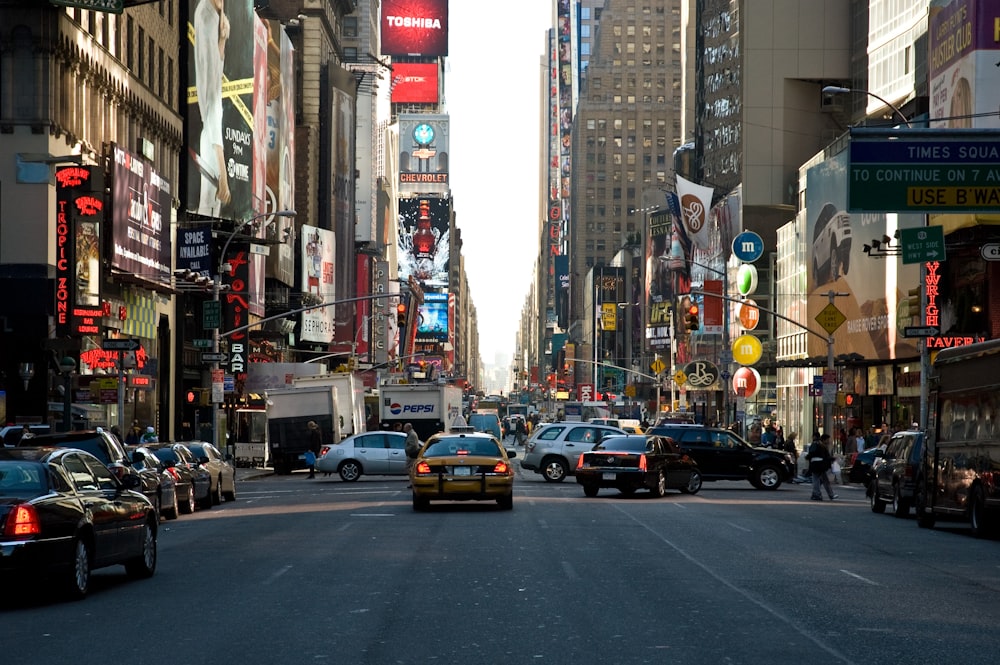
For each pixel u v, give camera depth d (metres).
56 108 46.31
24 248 45.19
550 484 46.19
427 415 61.44
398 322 56.47
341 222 117.62
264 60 84.19
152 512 18.30
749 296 104.44
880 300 68.81
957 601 15.20
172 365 64.69
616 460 37.19
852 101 105.94
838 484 52.94
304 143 110.00
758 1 108.06
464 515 29.59
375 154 153.12
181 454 33.44
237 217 75.88
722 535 24.36
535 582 16.69
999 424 24.72
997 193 32.19
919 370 65.50
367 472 50.28
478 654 11.29
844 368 79.62
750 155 107.94
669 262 139.38
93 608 14.80
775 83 108.00
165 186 58.38
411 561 19.38
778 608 14.35
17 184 45.31
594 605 14.50
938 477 28.19
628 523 27.08
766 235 106.81
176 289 60.75
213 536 25.02
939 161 32.22
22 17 45.53
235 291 75.69
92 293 46.09
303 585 16.56
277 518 29.91
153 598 15.62
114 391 40.53
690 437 45.19
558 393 165.75
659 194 155.50
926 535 26.36
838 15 107.88
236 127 76.12
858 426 71.25
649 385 147.75
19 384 45.22
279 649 11.63
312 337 101.19
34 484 15.08
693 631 12.61
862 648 11.66
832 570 18.58
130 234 52.28
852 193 32.22
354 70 154.12
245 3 77.88
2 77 45.53
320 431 58.19
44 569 14.55
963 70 54.81
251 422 75.25
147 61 60.38
